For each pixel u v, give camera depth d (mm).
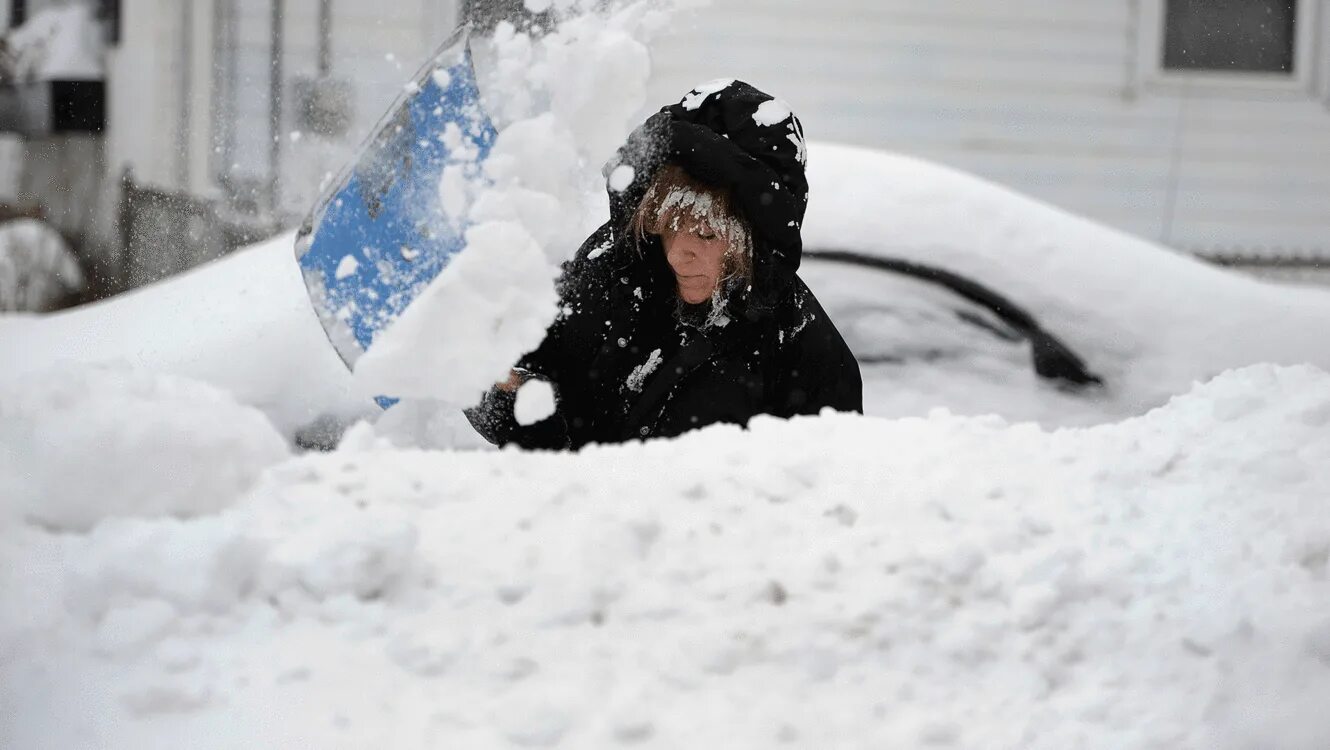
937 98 29812
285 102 29891
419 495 4867
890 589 4508
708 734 3852
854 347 11977
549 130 5836
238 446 4836
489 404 7332
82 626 4098
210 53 31156
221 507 4707
